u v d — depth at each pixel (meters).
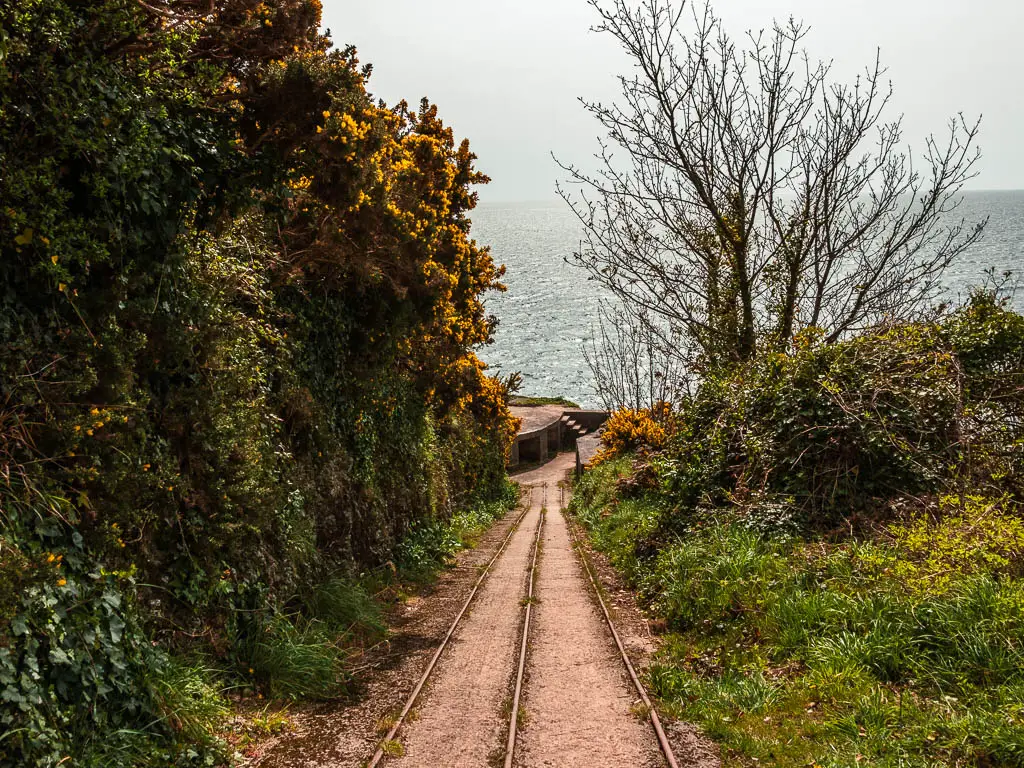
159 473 6.83
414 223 12.66
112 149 5.89
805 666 7.22
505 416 38.22
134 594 6.08
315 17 7.65
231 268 8.52
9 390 5.12
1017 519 8.23
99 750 5.07
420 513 17.91
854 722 5.85
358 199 9.95
